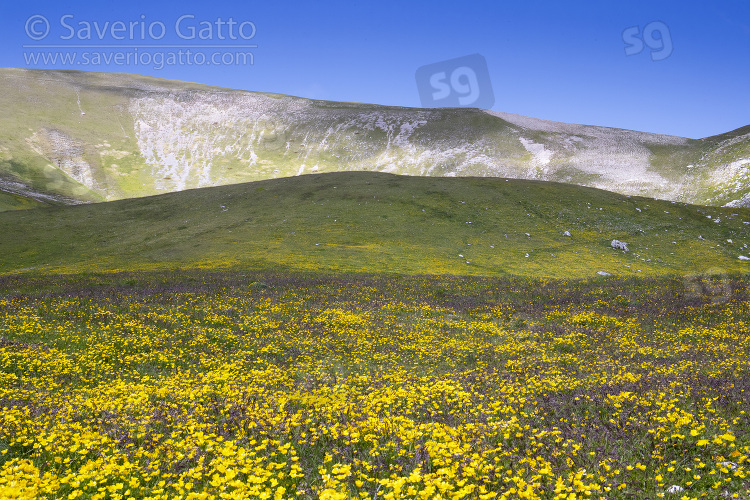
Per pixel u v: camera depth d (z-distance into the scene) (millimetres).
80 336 19094
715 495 5883
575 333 21203
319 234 69875
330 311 26703
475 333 22188
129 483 6305
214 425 8680
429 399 10438
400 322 24797
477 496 5621
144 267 56031
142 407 10062
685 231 77500
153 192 184000
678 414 8414
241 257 59438
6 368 14438
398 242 67625
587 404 10102
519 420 8945
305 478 6637
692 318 23672
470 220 76875
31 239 72625
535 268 59344
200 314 24812
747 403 9383
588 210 83625
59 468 7168
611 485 6047
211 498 5516
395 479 6223
